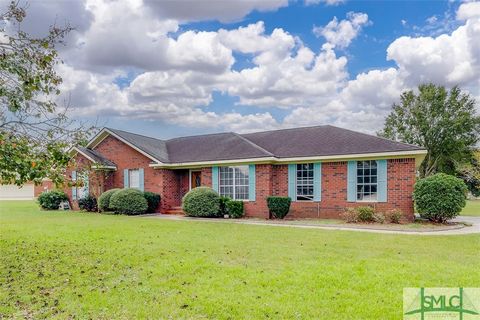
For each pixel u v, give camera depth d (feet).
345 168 55.16
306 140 63.57
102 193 67.97
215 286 19.30
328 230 41.04
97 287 19.42
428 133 118.01
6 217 55.62
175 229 41.11
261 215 58.29
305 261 24.64
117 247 29.66
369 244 31.24
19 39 21.17
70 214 61.67
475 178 109.81
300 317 15.24
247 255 26.61
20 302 17.26
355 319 15.01
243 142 66.80
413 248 29.48
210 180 64.49
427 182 47.75
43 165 20.98
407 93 124.77
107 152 73.15
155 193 67.46
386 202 52.06
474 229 43.16
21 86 21.09
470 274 21.18
